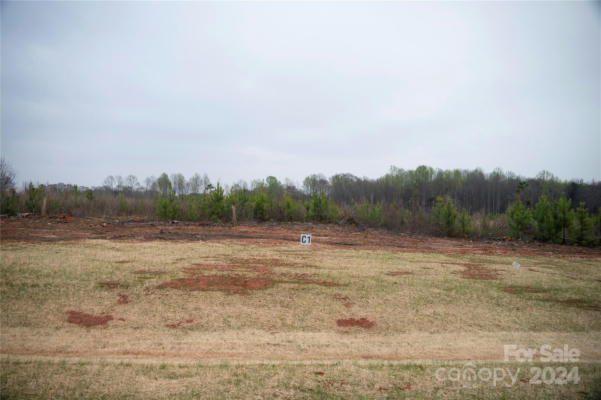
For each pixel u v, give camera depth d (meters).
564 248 18.42
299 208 28.88
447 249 17.11
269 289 9.37
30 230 16.84
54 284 8.94
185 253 13.30
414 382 5.16
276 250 14.77
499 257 15.17
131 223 22.28
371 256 14.21
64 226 18.91
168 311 7.82
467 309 8.47
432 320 7.81
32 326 6.84
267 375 5.26
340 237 20.02
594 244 19.09
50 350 5.95
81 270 10.16
